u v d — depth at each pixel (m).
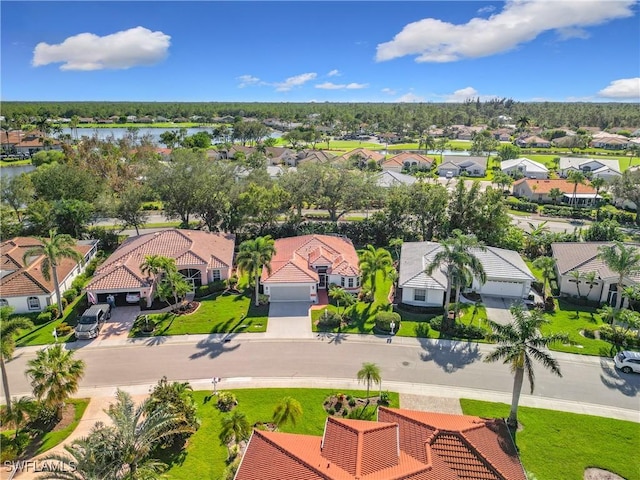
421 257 53.50
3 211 68.75
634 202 83.50
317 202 69.31
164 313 45.91
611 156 156.12
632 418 31.78
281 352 39.28
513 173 120.50
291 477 21.47
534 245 63.34
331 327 43.50
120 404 25.20
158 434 25.91
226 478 25.58
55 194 71.50
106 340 40.91
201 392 33.91
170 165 68.88
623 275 44.12
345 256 55.16
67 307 47.53
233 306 47.78
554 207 90.00
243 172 80.31
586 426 30.91
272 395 33.62
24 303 45.78
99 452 21.97
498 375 36.50
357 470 21.25
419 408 32.47
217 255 54.34
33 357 38.34
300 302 48.84
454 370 37.09
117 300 48.38
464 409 32.41
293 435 25.58
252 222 68.31
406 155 136.00
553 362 28.84
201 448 28.38
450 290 45.62
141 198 66.94
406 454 23.56
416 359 38.53
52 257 42.69
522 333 29.52
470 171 129.38
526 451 28.59
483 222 61.94
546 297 48.94
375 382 33.94
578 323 45.19
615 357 37.78
